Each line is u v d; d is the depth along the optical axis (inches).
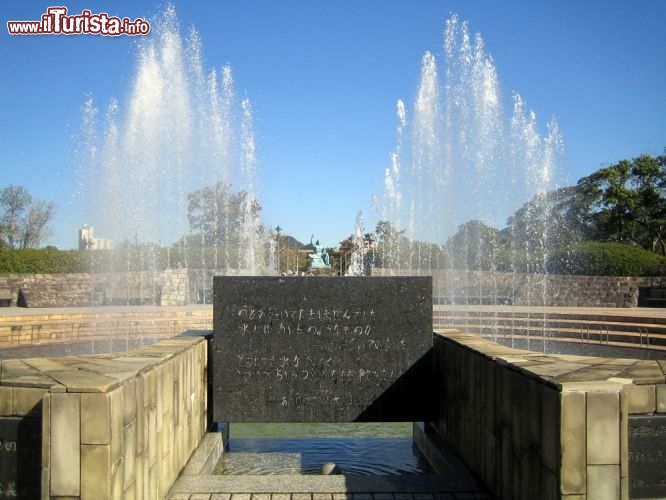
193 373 217.2
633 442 140.3
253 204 1021.2
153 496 160.1
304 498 176.9
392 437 283.1
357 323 238.7
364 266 1244.5
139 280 962.1
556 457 128.1
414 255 1037.8
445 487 184.7
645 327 599.5
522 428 150.6
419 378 237.8
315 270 1402.6
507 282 1019.3
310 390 236.7
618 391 126.7
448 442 226.5
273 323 237.9
